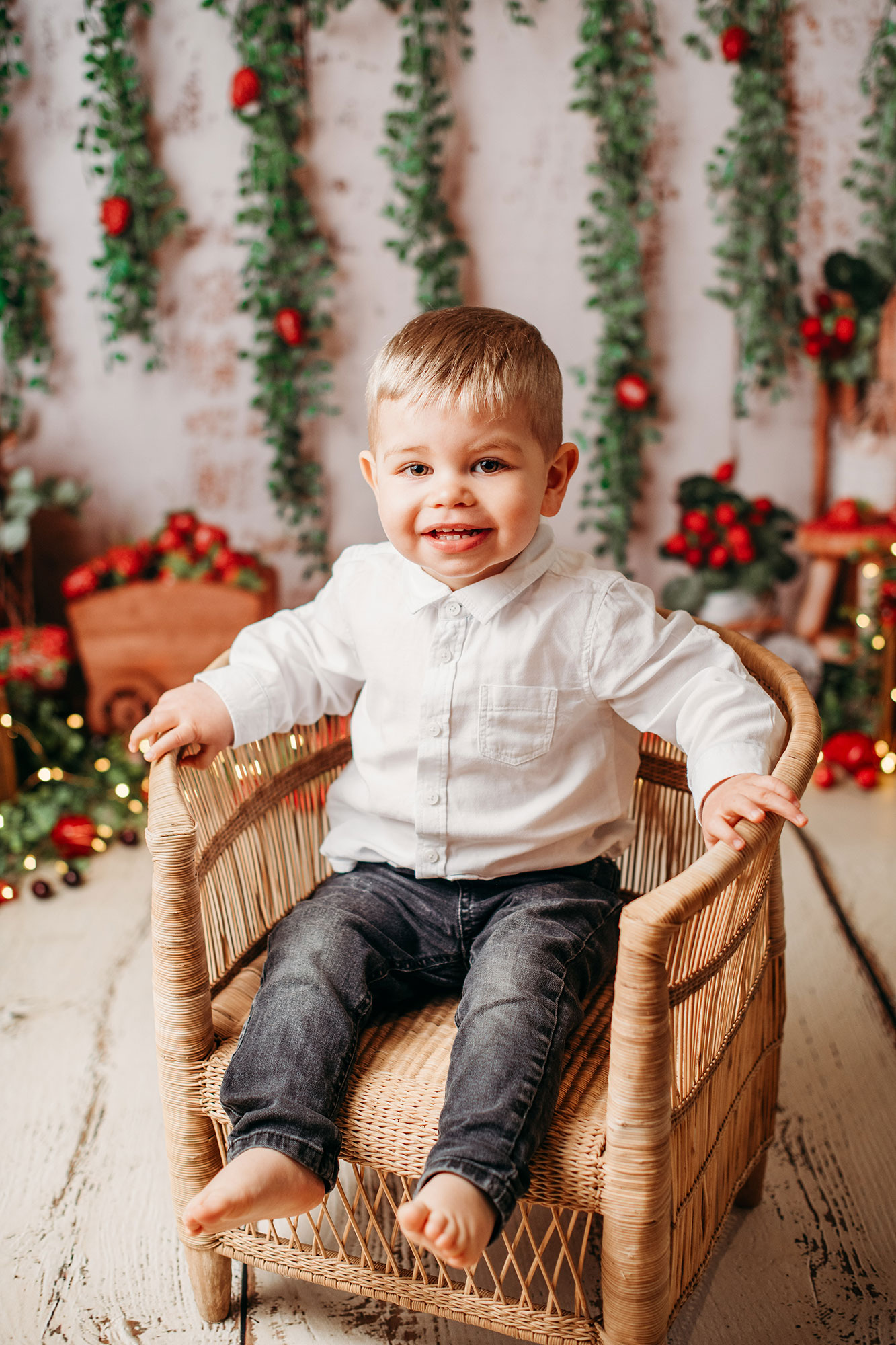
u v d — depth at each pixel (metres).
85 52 2.56
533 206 2.66
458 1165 0.83
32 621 2.82
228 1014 1.05
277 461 2.75
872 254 2.66
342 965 1.01
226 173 2.64
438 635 1.12
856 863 2.08
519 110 2.60
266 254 2.66
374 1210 0.96
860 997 1.66
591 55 2.51
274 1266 1.03
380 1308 1.16
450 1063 0.93
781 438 2.79
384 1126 0.91
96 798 2.41
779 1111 1.44
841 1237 1.23
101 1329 1.13
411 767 1.14
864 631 2.63
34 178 2.64
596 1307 1.13
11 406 2.77
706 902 0.80
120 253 2.62
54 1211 1.29
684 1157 0.92
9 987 1.75
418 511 1.03
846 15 2.54
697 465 2.82
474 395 0.99
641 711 1.11
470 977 1.00
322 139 2.63
